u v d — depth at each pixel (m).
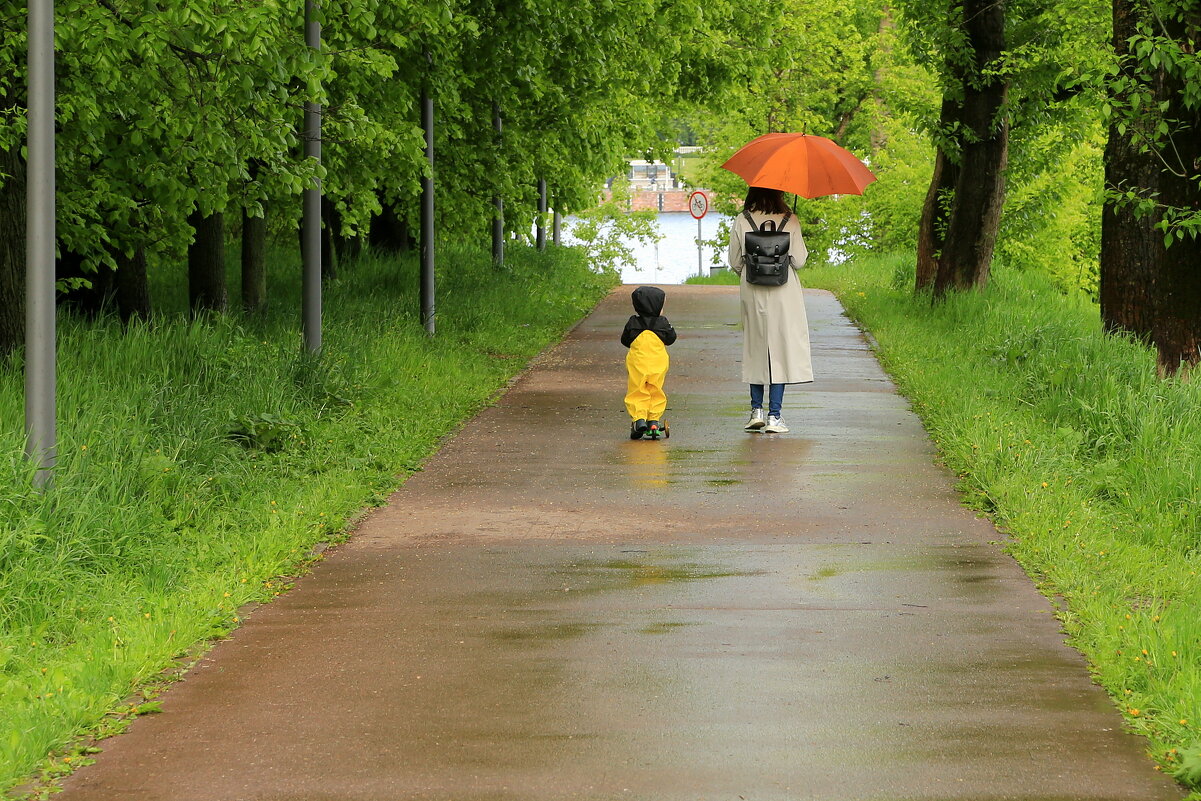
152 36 20.55
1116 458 20.42
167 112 23.83
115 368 23.81
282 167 25.31
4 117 23.08
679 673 11.65
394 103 34.88
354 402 25.61
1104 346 27.45
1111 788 9.18
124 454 17.89
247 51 20.91
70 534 14.66
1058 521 16.59
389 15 27.75
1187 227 25.02
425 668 11.86
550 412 27.08
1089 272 72.56
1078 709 10.70
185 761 9.84
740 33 52.53
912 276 54.88
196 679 11.68
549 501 18.92
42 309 15.97
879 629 12.88
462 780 9.40
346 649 12.45
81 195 28.73
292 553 15.74
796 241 24.31
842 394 28.92
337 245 56.62
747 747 9.96
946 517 17.64
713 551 16.03
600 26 39.62
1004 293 46.59
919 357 33.31
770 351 24.23
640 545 16.36
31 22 15.67
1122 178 28.52
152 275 50.75
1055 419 23.61
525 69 38.81
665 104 62.53
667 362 23.88
